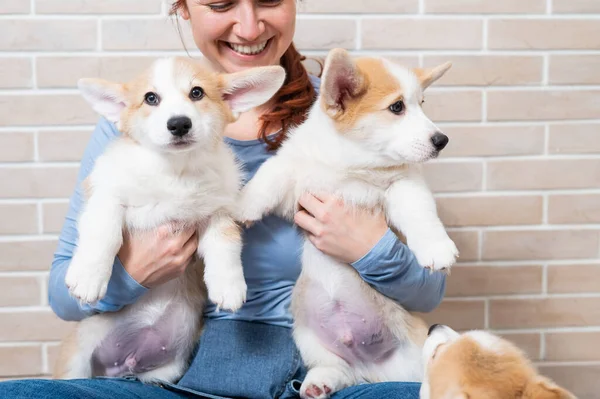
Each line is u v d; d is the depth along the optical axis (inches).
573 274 111.0
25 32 100.9
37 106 102.5
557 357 112.3
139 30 102.2
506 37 106.0
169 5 101.9
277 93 85.6
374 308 76.8
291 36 84.8
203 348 76.0
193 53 103.4
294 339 78.4
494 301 110.8
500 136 108.0
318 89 91.5
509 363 60.2
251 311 78.5
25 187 103.7
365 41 104.7
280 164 78.5
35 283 105.3
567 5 106.0
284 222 80.1
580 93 107.8
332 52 72.2
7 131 102.5
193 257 78.7
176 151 68.9
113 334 75.7
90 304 67.9
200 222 74.4
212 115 71.6
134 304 75.9
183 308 77.2
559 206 109.8
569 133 108.6
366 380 78.7
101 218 69.1
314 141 78.3
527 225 109.8
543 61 106.9
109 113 74.9
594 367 112.8
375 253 73.0
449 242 70.6
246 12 79.4
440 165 107.9
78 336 76.4
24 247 104.5
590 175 109.3
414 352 77.2
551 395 55.7
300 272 79.9
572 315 111.7
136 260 71.4
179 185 72.6
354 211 76.2
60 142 103.4
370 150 75.1
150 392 69.8
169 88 70.8
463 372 59.6
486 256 110.0
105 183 72.0
